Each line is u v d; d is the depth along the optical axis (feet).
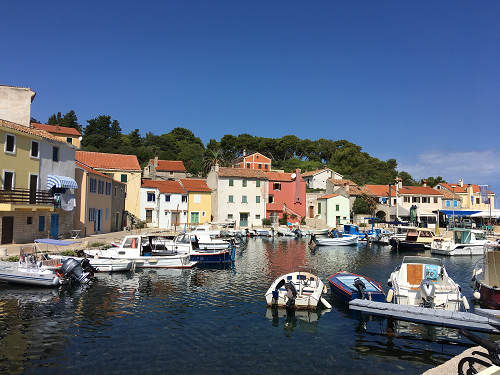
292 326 45.85
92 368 33.06
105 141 307.37
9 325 43.60
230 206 194.70
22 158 87.30
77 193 111.45
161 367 33.55
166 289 64.28
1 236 81.51
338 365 34.71
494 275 55.83
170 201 176.96
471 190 259.80
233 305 54.75
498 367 19.36
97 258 78.59
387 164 366.84
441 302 47.01
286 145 359.66
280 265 93.50
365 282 61.98
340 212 210.38
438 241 131.23
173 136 363.56
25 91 98.27
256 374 32.53
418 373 33.27
